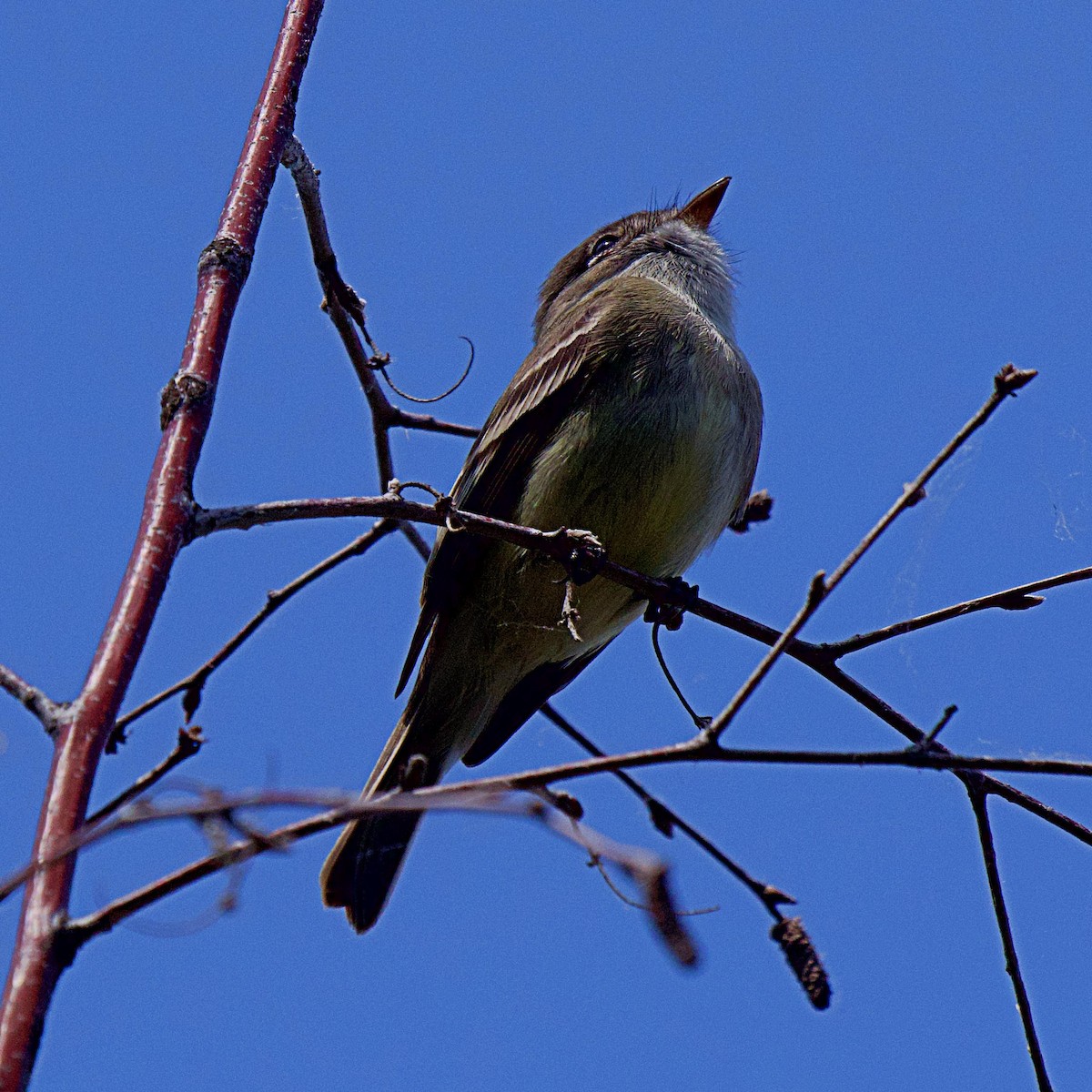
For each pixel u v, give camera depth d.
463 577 9.64
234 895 4.23
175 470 5.82
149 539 5.57
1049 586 6.52
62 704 4.89
